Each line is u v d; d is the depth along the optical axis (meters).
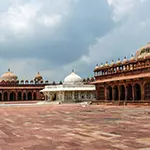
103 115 20.56
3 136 10.19
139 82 37.19
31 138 9.59
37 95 76.94
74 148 7.61
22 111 28.58
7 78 85.56
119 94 43.09
